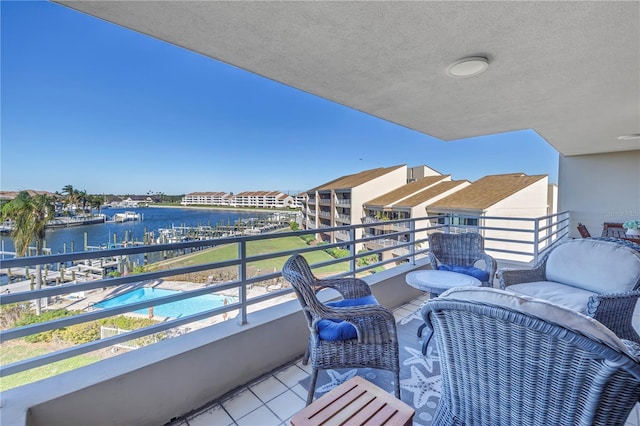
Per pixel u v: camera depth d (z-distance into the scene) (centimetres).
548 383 88
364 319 167
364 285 222
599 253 220
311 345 173
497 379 99
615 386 79
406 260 387
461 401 112
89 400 132
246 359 188
